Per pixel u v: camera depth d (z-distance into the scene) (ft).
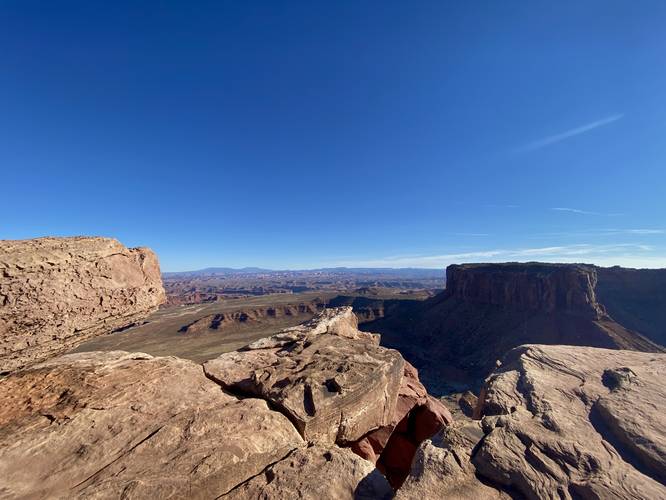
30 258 35.94
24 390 34.50
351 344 55.98
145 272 50.11
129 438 29.19
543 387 37.14
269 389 39.91
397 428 58.39
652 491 22.03
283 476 25.85
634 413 30.27
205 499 23.79
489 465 24.91
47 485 23.82
